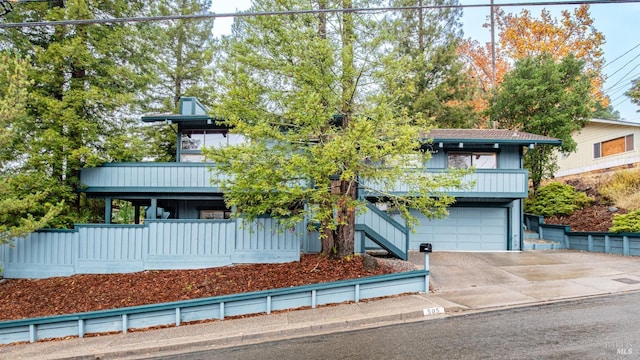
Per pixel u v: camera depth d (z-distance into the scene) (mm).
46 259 10875
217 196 13539
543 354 4965
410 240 15008
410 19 22109
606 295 7988
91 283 9977
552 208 16609
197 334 6875
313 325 6812
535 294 8156
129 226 10977
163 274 10391
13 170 12016
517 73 18406
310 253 11688
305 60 8406
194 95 20844
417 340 5824
